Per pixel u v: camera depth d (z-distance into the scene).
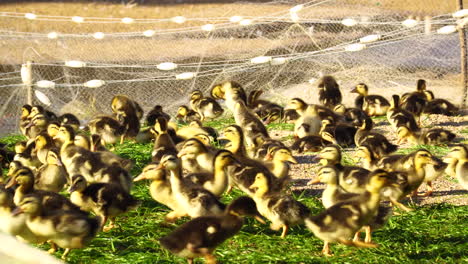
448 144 17.03
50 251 10.21
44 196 10.57
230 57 27.11
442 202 12.84
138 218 11.89
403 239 10.90
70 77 26.38
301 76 23.72
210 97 20.97
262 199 11.01
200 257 9.95
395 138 17.86
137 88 23.97
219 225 9.45
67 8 36.56
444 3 31.25
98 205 10.94
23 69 21.20
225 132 14.77
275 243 10.64
